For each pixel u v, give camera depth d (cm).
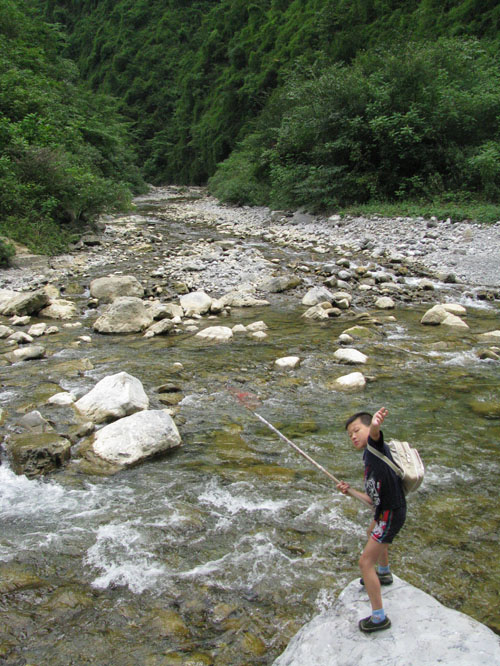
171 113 6431
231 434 518
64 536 370
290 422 542
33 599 313
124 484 434
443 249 1363
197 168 5125
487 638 242
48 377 657
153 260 1391
